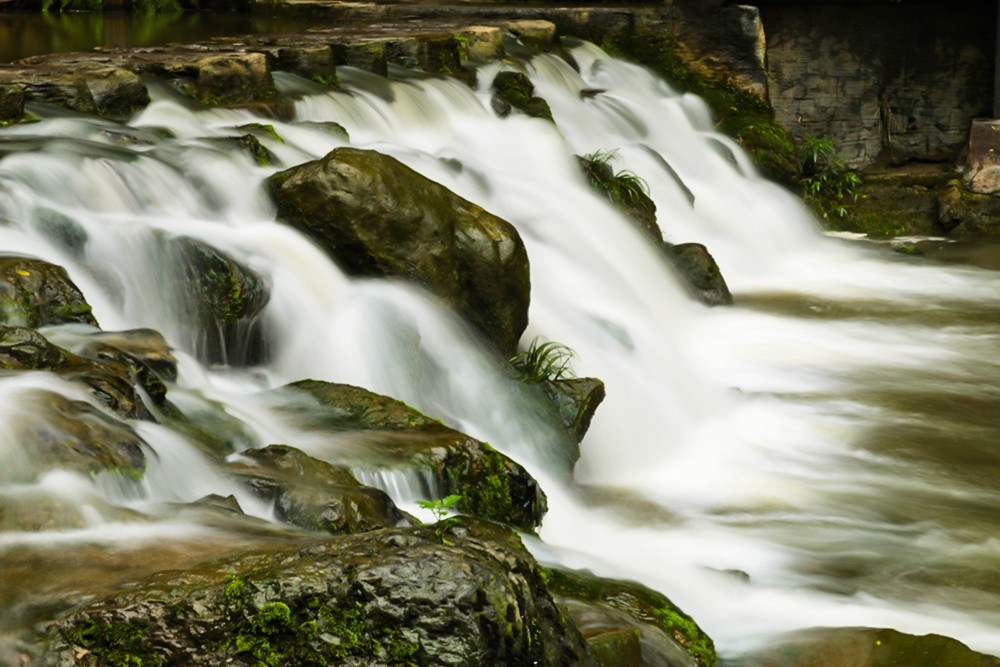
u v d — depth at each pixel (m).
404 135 12.28
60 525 5.04
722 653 6.21
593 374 9.61
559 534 7.85
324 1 18.03
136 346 7.00
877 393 10.53
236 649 4.31
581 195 12.21
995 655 6.49
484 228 9.11
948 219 15.73
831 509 8.38
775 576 7.36
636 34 16.55
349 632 4.33
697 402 10.10
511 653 4.40
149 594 4.38
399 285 8.88
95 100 10.33
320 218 8.88
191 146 9.48
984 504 8.52
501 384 8.78
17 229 7.85
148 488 5.57
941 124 16.47
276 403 7.38
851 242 15.24
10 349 6.19
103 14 18.78
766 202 14.97
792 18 16.53
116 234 8.13
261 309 8.28
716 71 16.41
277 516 5.84
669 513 8.27
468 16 16.86
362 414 7.35
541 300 10.30
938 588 7.29
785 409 10.18
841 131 16.64
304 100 11.58
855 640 6.20
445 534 4.92
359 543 4.60
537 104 13.34
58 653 4.31
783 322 12.25
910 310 12.81
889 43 16.44
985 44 16.25
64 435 5.43
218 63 11.31
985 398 10.46
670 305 11.82
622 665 5.15
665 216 13.63
